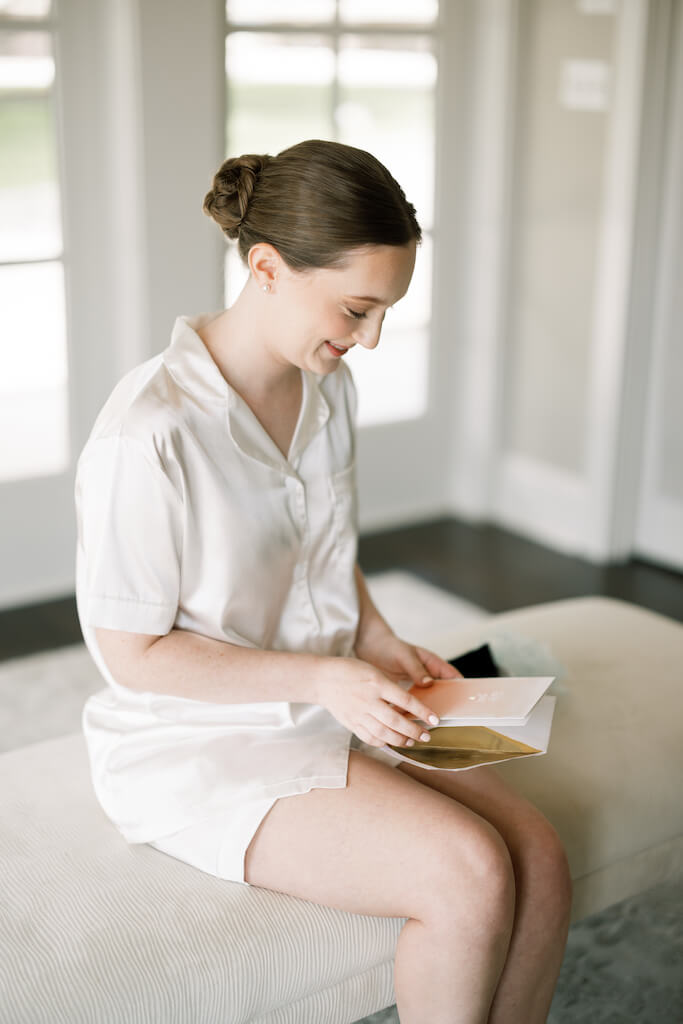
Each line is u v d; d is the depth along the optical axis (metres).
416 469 3.84
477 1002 1.23
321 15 3.21
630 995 1.62
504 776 1.53
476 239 3.65
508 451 3.80
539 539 3.68
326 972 1.27
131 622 1.29
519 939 1.31
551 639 1.92
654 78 3.10
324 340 1.28
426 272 3.66
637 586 3.33
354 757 1.36
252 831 1.30
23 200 2.87
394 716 1.28
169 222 2.96
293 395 1.42
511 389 3.74
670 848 1.60
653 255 3.27
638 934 1.76
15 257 2.88
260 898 1.30
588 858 1.49
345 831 1.27
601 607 2.10
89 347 3.06
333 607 1.50
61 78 2.83
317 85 3.27
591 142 3.30
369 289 1.23
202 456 1.30
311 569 1.47
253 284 1.33
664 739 1.64
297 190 1.22
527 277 3.59
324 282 1.24
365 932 1.29
